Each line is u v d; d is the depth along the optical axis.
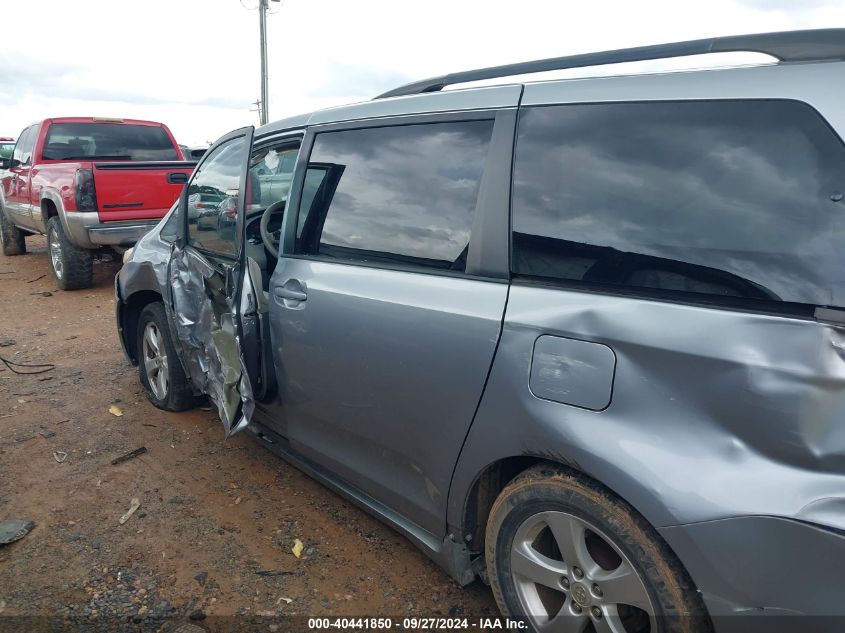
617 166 1.92
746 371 1.58
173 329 3.87
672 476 1.67
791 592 1.53
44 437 4.05
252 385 3.06
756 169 1.67
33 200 8.80
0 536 2.97
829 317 1.49
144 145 9.41
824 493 1.48
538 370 1.95
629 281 1.84
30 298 8.05
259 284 3.18
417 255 2.42
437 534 2.45
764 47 1.76
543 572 2.08
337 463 2.85
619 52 2.05
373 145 2.70
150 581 2.71
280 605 2.57
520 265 2.09
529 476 2.06
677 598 1.74
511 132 2.18
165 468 3.67
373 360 2.50
